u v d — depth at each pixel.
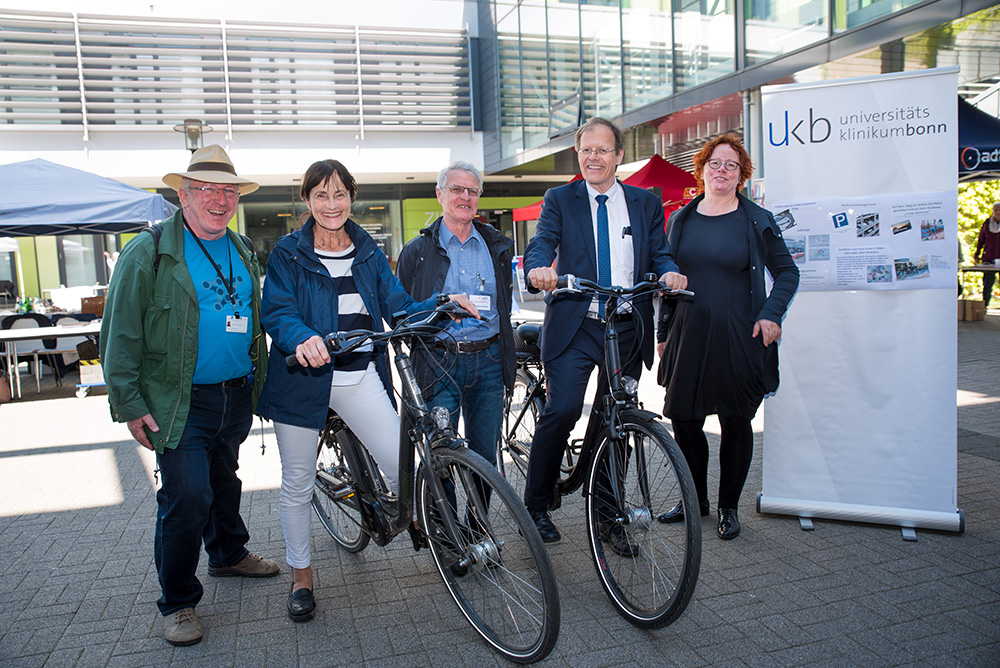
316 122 18.69
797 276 3.19
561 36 14.78
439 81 19.42
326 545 3.46
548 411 3.15
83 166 17.11
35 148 16.91
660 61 11.39
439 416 2.47
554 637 2.20
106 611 2.81
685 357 3.26
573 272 3.13
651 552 2.61
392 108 19.02
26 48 16.59
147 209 7.57
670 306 3.49
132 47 17.36
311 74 18.47
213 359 2.57
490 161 19.34
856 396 3.43
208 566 3.16
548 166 17.75
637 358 3.13
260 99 18.39
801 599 2.71
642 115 11.86
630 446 2.62
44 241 17.11
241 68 18.28
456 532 2.42
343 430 3.02
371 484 2.91
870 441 3.42
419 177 20.47
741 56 9.49
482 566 2.39
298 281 2.69
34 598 2.93
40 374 9.73
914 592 2.73
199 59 17.78
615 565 2.77
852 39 7.87
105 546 3.46
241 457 5.07
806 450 3.53
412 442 2.63
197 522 2.54
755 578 2.89
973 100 11.45
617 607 2.64
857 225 3.38
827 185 3.43
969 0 6.59
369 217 21.03
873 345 3.39
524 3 16.41
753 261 3.18
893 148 3.33
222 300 2.59
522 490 3.95
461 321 3.04
